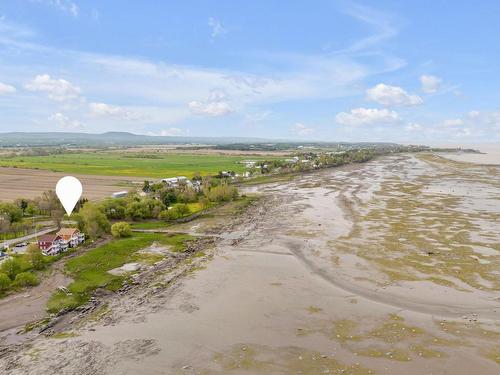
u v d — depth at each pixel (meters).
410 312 55.16
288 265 76.44
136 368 43.12
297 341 48.16
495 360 43.12
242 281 68.44
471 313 54.47
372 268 72.88
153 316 55.97
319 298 60.62
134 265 78.81
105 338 49.91
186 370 42.59
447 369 41.72
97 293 65.44
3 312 57.97
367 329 50.75
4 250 84.62
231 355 45.34
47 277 71.00
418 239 90.62
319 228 104.62
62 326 54.31
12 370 43.22
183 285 67.31
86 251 86.12
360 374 41.16
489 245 85.12
